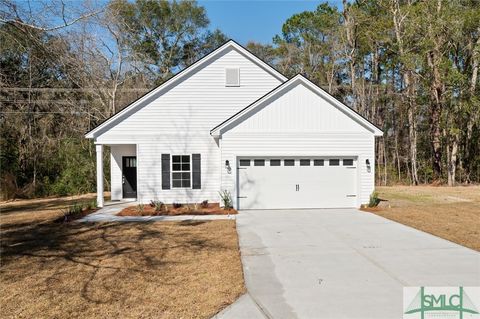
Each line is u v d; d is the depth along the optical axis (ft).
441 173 85.35
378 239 28.12
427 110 91.35
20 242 28.14
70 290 17.69
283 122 44.21
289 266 21.39
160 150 49.03
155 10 118.93
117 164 54.60
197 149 49.32
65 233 31.45
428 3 76.54
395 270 20.39
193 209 43.83
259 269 20.84
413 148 90.74
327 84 104.99
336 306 15.62
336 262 22.11
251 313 14.98
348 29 88.07
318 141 44.45
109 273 20.22
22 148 71.00
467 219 36.29
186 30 124.88
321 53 106.42
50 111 74.02
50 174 74.84
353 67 91.15
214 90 49.65
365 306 15.60
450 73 74.90
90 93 74.02
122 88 87.97
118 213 42.16
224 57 49.70
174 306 15.70
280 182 44.55
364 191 44.86
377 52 93.76
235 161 44.04
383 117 104.42
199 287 17.97
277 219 37.58
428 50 76.74
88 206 45.60
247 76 49.85
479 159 86.58
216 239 28.53
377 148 105.50
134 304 15.96
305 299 16.42
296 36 119.14
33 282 18.89
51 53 30.73
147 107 48.98
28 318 14.70
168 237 29.30
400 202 49.03
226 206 43.73
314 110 44.34
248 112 44.11
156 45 122.62
